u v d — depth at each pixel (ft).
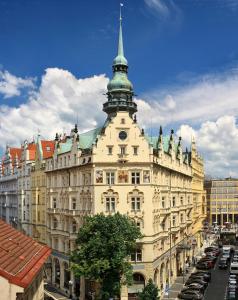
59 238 262.67
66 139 311.27
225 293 234.79
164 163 259.80
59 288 259.60
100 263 169.17
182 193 314.96
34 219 313.94
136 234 185.37
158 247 238.27
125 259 204.74
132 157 223.51
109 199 221.46
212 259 323.98
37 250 114.42
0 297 76.13
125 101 251.39
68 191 250.16
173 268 277.64
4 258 89.25
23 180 351.67
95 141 223.30
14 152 414.62
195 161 394.52
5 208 416.87
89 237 181.06
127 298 217.56
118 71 255.50
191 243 346.74
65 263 254.88
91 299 220.02
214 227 595.06
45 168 295.07
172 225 280.10
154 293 171.83
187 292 222.28
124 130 224.53
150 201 223.92
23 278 81.20
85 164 226.99
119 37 257.14
